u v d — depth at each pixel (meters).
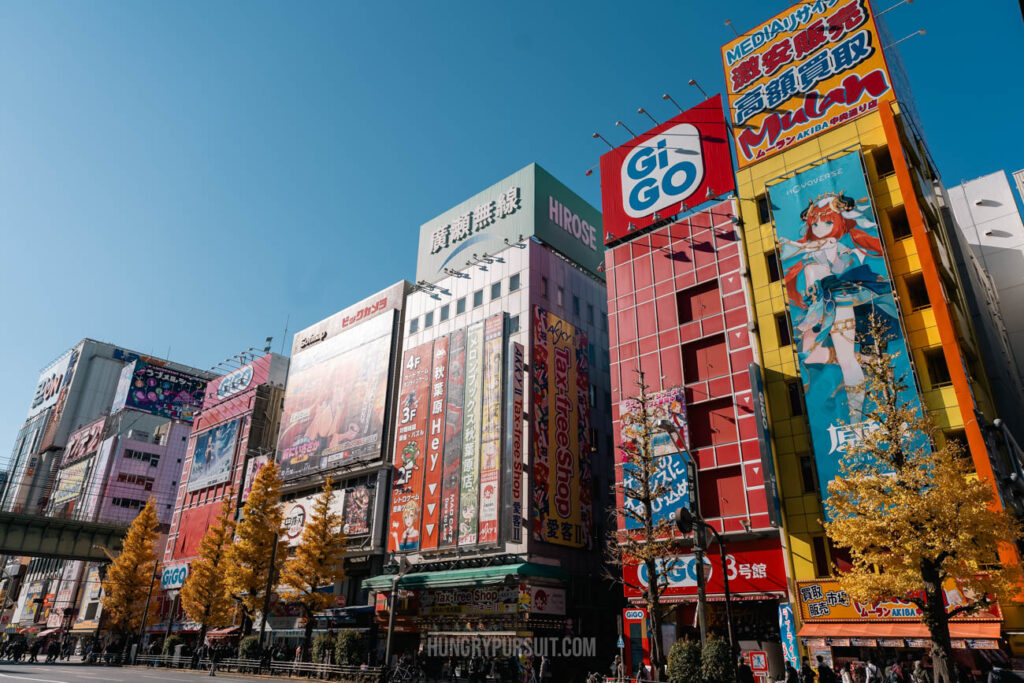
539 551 35.31
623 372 34.66
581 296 45.91
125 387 101.81
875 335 21.50
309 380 56.38
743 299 31.16
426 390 44.41
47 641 72.06
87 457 94.50
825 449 25.61
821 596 24.55
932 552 17.38
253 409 62.84
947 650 17.06
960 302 28.12
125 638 53.38
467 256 49.44
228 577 41.34
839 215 28.34
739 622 28.05
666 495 30.47
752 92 34.25
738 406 29.62
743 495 28.38
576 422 40.94
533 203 46.31
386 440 46.22
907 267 26.31
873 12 31.38
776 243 30.00
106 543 58.09
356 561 44.44
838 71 31.34
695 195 34.97
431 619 37.19
